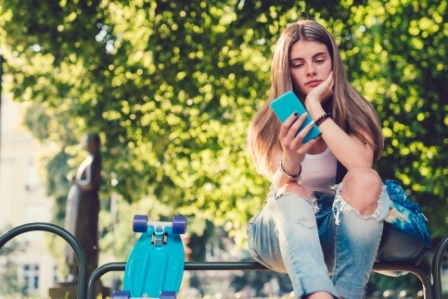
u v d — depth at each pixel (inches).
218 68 506.9
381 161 517.3
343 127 129.5
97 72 518.9
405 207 123.6
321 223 128.7
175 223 132.3
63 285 473.1
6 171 2121.1
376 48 517.0
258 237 125.5
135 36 522.3
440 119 513.3
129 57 522.9
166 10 485.4
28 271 2038.6
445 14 500.7
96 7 486.3
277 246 121.6
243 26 473.4
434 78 511.8
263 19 471.8
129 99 526.0
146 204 1040.2
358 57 503.8
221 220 588.1
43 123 1280.8
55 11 481.7
